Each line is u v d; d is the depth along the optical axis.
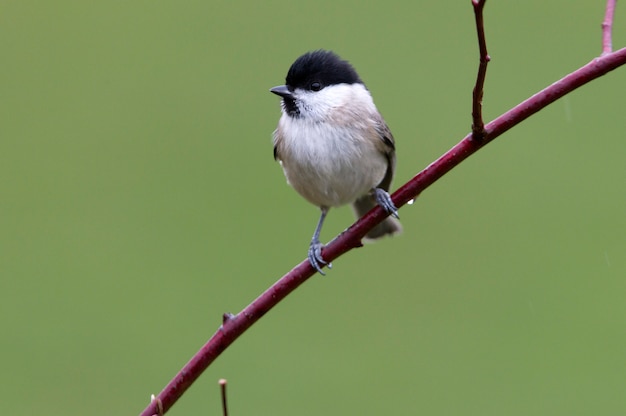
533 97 5.11
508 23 12.34
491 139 5.23
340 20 12.95
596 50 11.77
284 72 12.47
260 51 12.81
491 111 11.30
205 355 5.17
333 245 5.68
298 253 10.70
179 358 9.77
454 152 5.35
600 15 12.23
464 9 12.62
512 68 11.85
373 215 5.66
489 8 12.47
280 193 11.40
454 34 12.43
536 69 11.77
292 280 5.37
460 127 11.43
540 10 12.45
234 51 12.90
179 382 5.11
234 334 5.21
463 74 11.94
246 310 5.28
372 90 11.84
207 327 10.04
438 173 5.42
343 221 11.00
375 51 12.34
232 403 9.35
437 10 12.76
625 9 12.23
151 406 4.83
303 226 10.96
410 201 5.48
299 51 12.63
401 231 8.38
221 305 10.22
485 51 4.82
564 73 11.63
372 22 12.85
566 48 11.94
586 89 11.66
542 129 11.65
